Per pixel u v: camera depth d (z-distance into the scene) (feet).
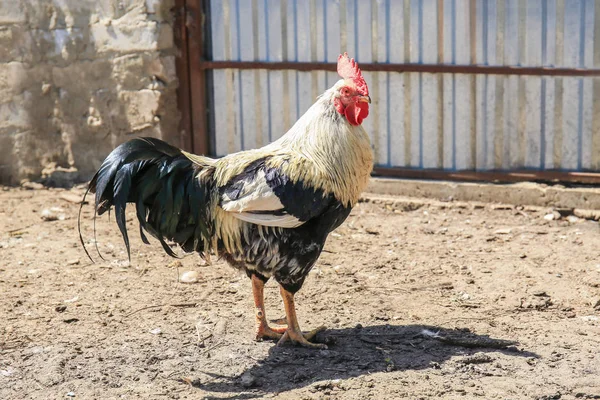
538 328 8.97
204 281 10.02
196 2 12.67
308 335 8.82
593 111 11.51
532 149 11.87
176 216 8.40
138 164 8.22
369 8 12.10
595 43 11.35
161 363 8.55
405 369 8.38
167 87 12.82
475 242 10.85
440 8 11.83
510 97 11.80
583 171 11.71
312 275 10.09
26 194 12.86
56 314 9.39
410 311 9.34
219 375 8.38
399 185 12.24
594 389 8.05
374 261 10.41
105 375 8.39
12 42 13.15
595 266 10.12
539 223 11.35
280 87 12.63
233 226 8.40
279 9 12.45
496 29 11.69
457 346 8.73
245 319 9.25
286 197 8.23
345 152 8.42
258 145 12.93
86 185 13.15
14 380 8.35
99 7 12.77
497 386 8.12
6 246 10.96
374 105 12.34
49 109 13.28
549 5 11.44
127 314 9.37
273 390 8.16
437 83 12.02
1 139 13.38
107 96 12.98
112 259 10.56
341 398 8.01
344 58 8.60
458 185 12.01
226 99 12.93
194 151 13.15
